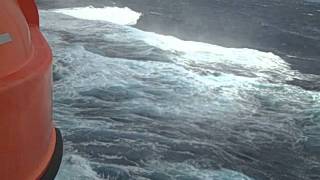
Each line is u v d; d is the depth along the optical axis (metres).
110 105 9.94
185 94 11.08
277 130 9.71
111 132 8.67
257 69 14.26
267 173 8.05
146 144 8.37
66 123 8.85
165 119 9.54
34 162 2.51
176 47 15.76
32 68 2.43
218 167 7.93
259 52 16.59
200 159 8.10
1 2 2.40
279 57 16.20
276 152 8.80
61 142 3.15
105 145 8.16
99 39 15.42
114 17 20.84
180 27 19.80
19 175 2.36
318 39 19.50
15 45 2.38
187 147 8.46
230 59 15.08
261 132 9.52
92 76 11.53
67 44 14.33
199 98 10.93
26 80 2.29
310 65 15.51
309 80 13.62
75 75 11.48
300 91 12.39
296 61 15.90
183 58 14.41
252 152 8.67
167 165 7.75
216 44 17.12
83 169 7.28
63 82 10.97
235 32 19.61
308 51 17.58
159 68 12.84
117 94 10.56
